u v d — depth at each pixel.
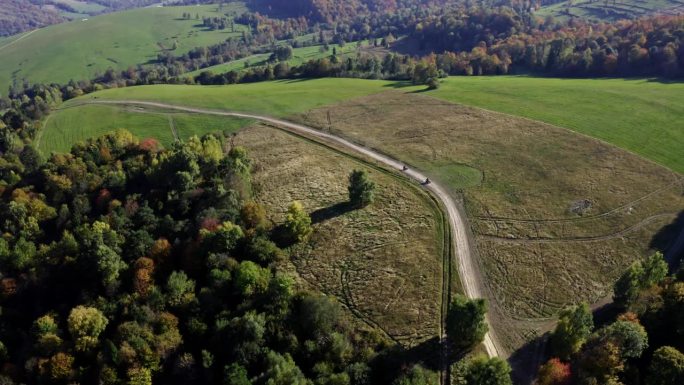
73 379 56.66
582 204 81.50
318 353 54.28
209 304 61.59
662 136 101.69
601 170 90.81
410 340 56.78
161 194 87.75
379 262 69.25
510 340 57.72
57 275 73.62
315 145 107.38
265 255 69.38
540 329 59.00
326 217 79.81
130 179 96.44
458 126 111.94
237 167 91.06
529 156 96.88
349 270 68.06
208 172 92.19
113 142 112.25
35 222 88.94
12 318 71.00
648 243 72.75
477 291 64.62
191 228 76.38
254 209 77.69
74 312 61.06
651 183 86.38
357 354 54.38
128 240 75.44
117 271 69.38
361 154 101.88
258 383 50.03
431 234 75.25
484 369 46.94
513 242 73.69
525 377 53.19
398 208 81.81
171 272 69.38
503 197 84.50
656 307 56.84
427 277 66.38
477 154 99.00
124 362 54.94
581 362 51.28
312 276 67.38
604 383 49.38
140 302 63.78
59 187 97.50
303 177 93.31
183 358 54.66
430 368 53.53
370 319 59.88
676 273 62.62
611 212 79.44
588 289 64.75
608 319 59.62
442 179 90.75
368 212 80.88
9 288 74.19
